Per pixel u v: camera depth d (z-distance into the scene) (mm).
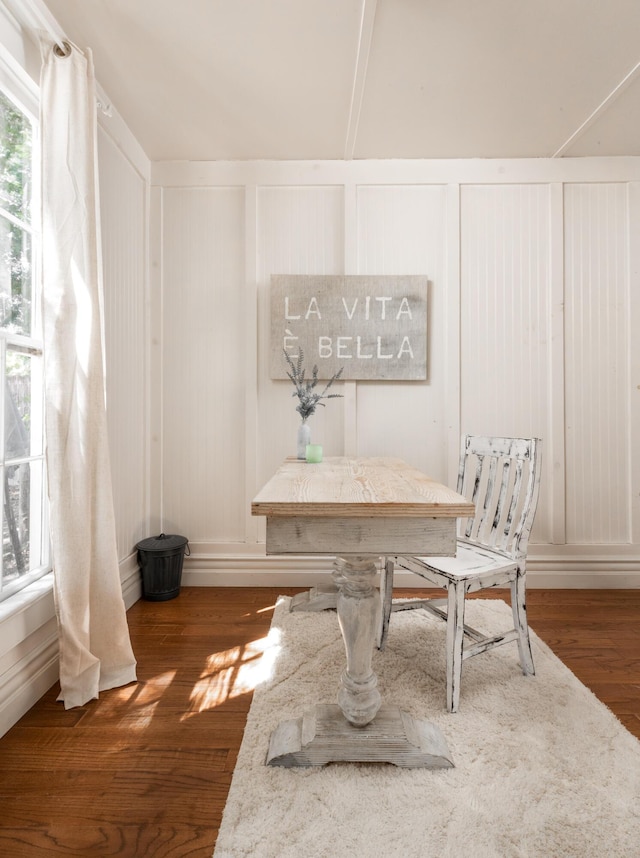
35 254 2000
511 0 1855
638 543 3039
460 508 1271
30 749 1520
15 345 1854
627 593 2939
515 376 3053
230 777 1401
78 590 1791
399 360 3012
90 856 1146
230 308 3080
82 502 1823
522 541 1915
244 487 3074
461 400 3059
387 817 1241
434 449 3064
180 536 2949
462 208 3057
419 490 1491
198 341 3080
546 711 1704
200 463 3082
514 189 3053
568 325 3057
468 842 1168
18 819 1250
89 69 1922
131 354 2793
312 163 3049
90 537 1917
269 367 3066
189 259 3078
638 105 2521
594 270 3053
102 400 1961
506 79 2312
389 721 1511
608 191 3045
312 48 2105
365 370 3016
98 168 2354
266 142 2859
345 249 3037
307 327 3020
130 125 2686
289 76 2291
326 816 1244
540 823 1225
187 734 1596
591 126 2705
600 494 3053
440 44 2082
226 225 3082
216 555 3062
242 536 3082
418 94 2424
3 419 1763
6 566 1797
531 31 2012
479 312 3055
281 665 2016
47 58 1801
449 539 1310
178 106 2523
